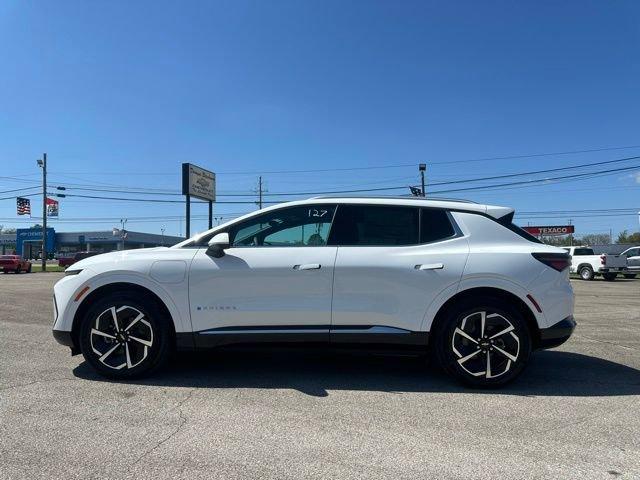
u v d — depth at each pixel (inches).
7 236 3708.2
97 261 205.8
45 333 302.4
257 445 143.4
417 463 133.4
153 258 202.4
